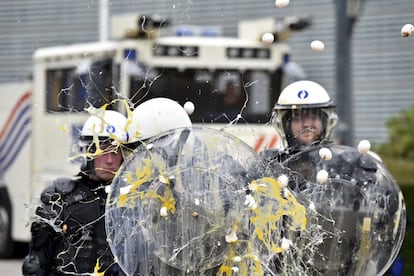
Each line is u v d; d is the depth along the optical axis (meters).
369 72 36.94
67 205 9.58
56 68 22.45
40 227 9.62
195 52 20.89
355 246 8.17
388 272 9.09
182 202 7.79
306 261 7.99
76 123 12.64
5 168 25.14
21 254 25.69
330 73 35.53
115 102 9.64
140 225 7.88
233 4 35.25
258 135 19.17
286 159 8.39
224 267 7.79
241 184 7.79
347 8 23.62
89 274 9.27
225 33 35.03
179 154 7.87
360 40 37.06
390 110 36.53
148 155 7.90
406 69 36.41
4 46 37.69
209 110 20.73
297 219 7.85
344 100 23.73
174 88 20.66
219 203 7.77
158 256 7.86
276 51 21.62
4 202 25.31
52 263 9.67
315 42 8.43
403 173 32.62
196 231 7.79
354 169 8.25
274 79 21.45
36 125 23.50
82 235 9.55
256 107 20.86
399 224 8.26
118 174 7.94
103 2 29.39
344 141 23.56
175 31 21.09
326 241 8.12
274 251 7.77
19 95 24.48
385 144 35.19
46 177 23.11
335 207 8.17
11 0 38.44
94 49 20.62
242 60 21.30
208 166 7.84
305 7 36.06
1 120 25.33
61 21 36.44
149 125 8.69
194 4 35.50
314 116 9.17
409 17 36.50
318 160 8.28
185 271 7.84
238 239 7.77
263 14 35.53
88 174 9.59
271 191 7.81
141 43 20.16
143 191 7.87
